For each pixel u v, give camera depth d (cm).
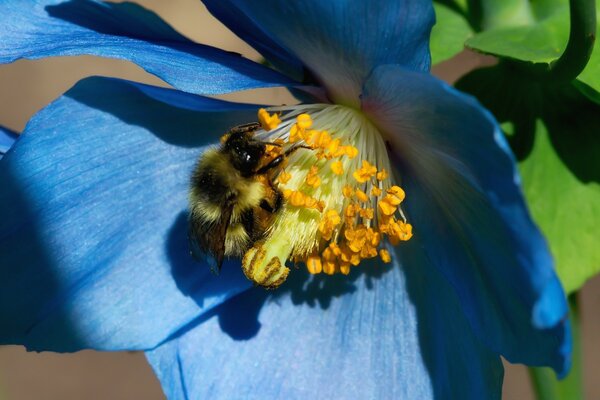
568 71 19
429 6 18
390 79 19
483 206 18
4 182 19
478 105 17
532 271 17
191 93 19
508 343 19
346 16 19
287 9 19
